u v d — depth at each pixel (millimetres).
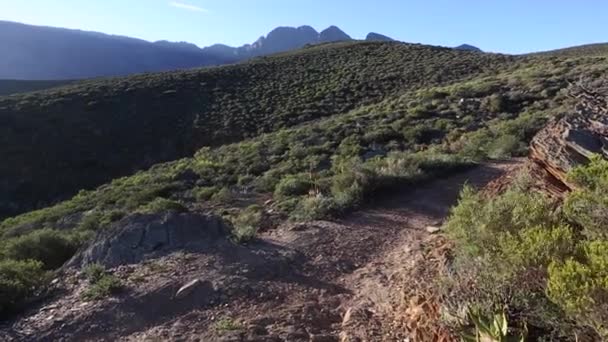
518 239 4504
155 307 7066
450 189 13648
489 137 19750
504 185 8266
